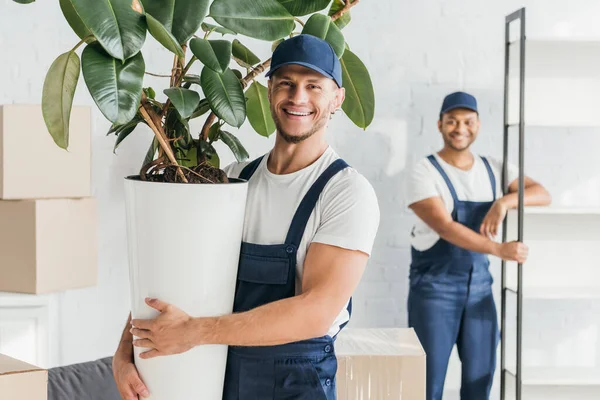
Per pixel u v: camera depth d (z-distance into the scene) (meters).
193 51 1.55
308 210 1.69
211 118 1.76
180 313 1.56
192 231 1.55
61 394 2.12
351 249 1.65
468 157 3.58
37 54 3.45
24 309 3.13
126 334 1.79
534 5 3.65
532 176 3.72
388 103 3.66
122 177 3.50
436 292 3.46
